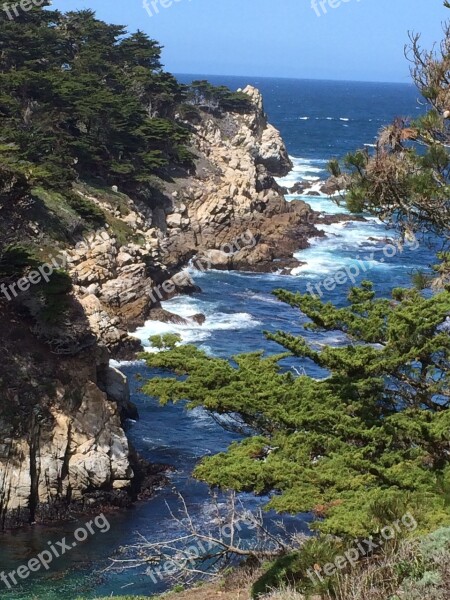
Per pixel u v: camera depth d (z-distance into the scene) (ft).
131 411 132.05
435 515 43.34
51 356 119.14
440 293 60.54
